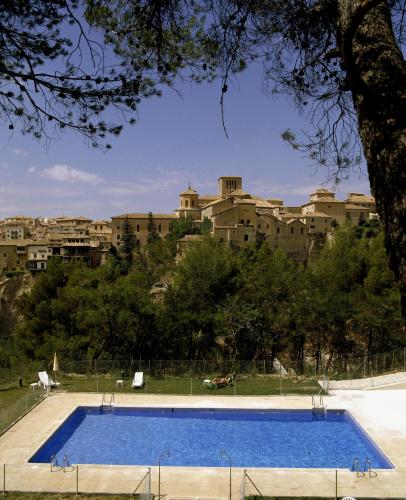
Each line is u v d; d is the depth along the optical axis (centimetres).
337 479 2092
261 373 4488
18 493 1997
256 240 13050
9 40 1027
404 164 562
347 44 635
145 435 2945
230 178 18775
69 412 3206
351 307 5000
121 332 5150
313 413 3272
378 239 5384
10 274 13350
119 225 15562
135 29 1114
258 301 5469
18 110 1027
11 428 2877
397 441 2648
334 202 15662
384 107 598
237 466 2442
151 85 1132
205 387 3916
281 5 982
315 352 5778
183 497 1958
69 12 958
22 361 5066
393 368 4350
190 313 5234
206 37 1083
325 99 1045
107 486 2061
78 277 5569
